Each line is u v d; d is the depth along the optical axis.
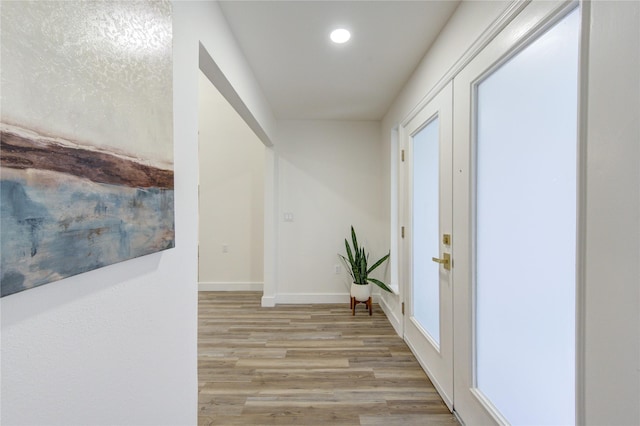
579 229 0.81
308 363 2.19
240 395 1.82
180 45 1.03
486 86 1.34
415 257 2.35
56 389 0.54
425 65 2.00
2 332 0.45
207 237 4.07
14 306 0.46
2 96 0.41
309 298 3.61
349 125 3.60
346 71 2.26
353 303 3.23
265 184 3.47
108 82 0.61
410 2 1.50
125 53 0.67
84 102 0.55
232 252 4.08
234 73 1.77
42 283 0.47
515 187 1.15
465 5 1.45
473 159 1.41
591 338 0.77
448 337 1.68
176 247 0.99
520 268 1.13
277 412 1.66
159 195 0.81
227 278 4.08
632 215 0.67
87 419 0.60
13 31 0.43
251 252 4.08
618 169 0.70
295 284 3.62
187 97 1.08
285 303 3.60
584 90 0.79
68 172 0.52
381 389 1.87
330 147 3.60
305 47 1.91
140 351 0.79
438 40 1.78
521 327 1.13
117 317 0.69
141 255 0.73
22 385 0.48
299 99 2.86
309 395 1.81
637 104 0.65
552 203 0.98
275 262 3.54
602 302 0.74
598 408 0.75
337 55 2.02
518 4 1.07
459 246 1.54
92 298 0.62
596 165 0.76
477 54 1.36
